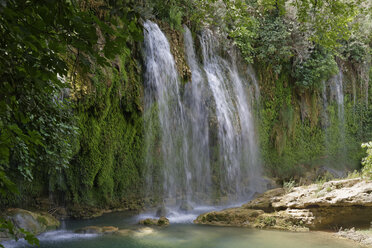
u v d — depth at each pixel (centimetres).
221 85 1435
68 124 670
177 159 1228
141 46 1129
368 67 2178
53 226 808
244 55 1609
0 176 175
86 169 966
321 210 867
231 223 875
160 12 1201
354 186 888
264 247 678
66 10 167
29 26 163
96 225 873
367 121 2200
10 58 174
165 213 996
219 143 1346
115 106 1035
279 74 1777
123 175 1084
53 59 179
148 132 1145
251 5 1587
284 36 1558
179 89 1267
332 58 1802
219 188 1331
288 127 1775
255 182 1493
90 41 176
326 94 2022
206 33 1477
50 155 698
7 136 192
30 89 198
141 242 709
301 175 1755
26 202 869
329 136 2008
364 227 828
